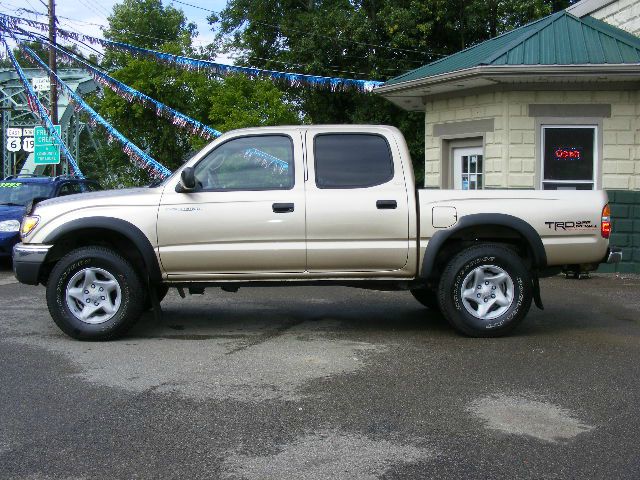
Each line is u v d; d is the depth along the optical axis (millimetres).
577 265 7395
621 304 9156
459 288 7090
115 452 4250
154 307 7242
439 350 6680
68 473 3969
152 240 6977
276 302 9344
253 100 24609
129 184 26281
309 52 24141
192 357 6410
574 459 4152
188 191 7027
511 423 4734
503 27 23953
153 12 34688
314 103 25344
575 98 11961
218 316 8383
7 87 30109
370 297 9750
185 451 4266
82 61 17391
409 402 5148
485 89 12359
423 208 7086
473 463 4094
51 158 21719
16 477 3916
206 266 7047
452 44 24984
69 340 7090
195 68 15516
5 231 12617
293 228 7008
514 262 7109
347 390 5426
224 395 5305
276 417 4836
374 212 7043
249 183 7137
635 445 4367
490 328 7109
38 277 7109
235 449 4293
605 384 5598
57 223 7000
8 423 4730
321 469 4012
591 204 7254
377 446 4340
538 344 6922
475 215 7086
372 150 7219
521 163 12086
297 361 6266
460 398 5242
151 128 25547
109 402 5148
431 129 13648
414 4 23578
